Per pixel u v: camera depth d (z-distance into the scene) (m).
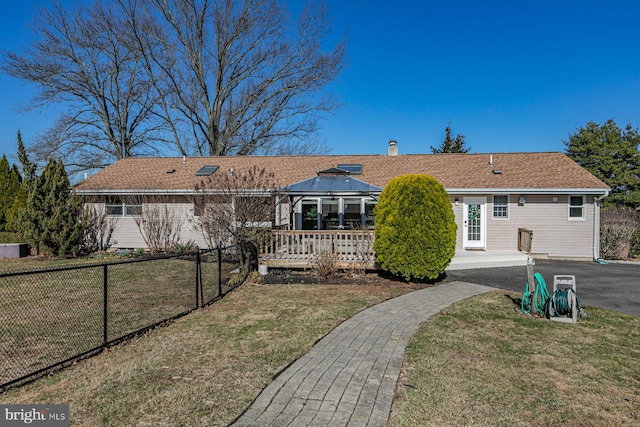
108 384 3.88
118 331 5.74
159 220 15.75
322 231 10.70
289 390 3.72
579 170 15.20
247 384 3.86
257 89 27.58
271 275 10.47
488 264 12.05
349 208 15.27
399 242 9.21
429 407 3.43
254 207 10.82
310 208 15.45
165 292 8.52
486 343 5.18
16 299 7.86
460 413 3.34
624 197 25.91
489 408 3.44
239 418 3.21
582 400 3.62
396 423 3.15
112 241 16.25
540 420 3.26
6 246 14.29
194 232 15.74
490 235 14.81
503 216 14.76
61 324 6.11
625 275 10.76
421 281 9.67
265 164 18.08
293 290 8.67
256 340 5.23
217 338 5.32
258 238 10.70
